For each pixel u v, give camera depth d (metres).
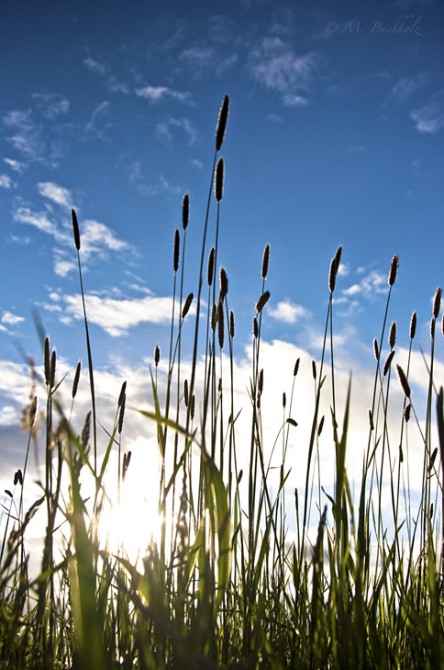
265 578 0.96
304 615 0.91
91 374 0.92
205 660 0.63
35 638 0.83
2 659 0.79
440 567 0.84
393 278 1.15
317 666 0.76
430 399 0.98
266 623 0.92
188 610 0.83
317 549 0.71
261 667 0.82
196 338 0.88
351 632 0.71
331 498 0.82
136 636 0.80
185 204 1.04
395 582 0.98
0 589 0.71
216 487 0.71
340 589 0.73
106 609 0.85
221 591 0.76
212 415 0.87
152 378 0.86
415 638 0.88
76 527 0.57
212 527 0.76
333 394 0.80
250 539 0.92
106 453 0.86
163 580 0.80
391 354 1.21
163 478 0.86
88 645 0.54
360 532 0.77
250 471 0.96
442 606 0.96
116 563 0.85
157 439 0.86
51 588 0.86
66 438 0.59
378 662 0.83
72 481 0.58
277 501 1.02
